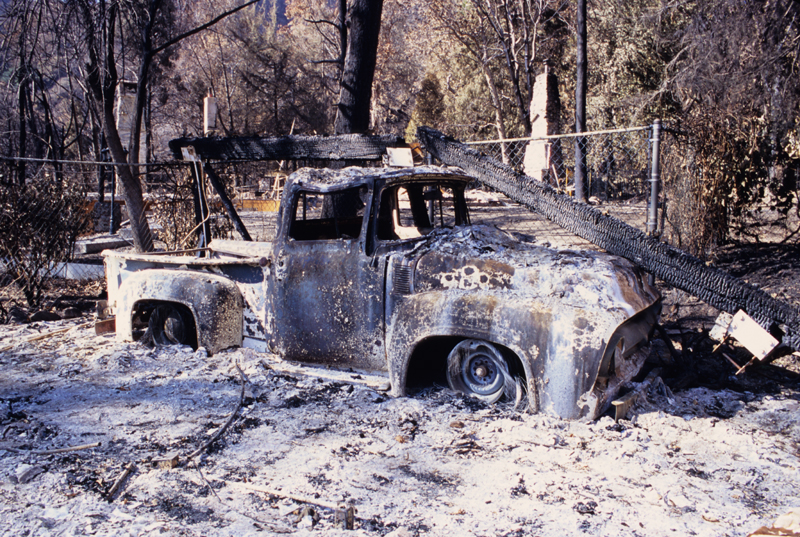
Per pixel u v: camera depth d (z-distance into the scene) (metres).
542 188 5.43
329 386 4.85
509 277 4.36
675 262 4.86
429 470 3.49
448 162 6.06
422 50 40.31
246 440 3.92
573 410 4.03
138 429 4.09
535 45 30.52
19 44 9.29
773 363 5.66
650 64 25.48
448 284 4.50
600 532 2.82
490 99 38.88
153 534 2.80
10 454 3.66
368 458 3.66
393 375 4.59
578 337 3.98
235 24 40.84
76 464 3.55
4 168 7.97
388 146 7.25
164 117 37.72
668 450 3.73
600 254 4.62
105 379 5.16
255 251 5.91
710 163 8.54
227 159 8.30
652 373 4.82
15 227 7.88
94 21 9.59
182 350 5.80
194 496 3.19
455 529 2.85
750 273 8.34
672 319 6.89
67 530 2.83
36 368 5.45
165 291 5.78
